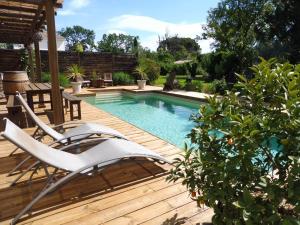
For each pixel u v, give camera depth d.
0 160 3.82
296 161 1.47
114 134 4.03
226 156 1.90
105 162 2.76
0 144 4.57
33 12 6.73
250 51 19.31
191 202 2.69
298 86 1.74
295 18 18.06
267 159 1.83
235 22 27.20
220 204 1.89
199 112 2.15
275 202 1.53
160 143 4.73
